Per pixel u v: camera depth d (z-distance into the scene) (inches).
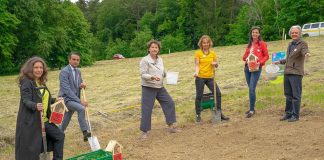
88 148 319.6
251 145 280.8
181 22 2726.4
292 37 319.3
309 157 245.8
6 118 451.2
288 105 331.0
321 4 1761.8
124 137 343.9
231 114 382.3
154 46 321.7
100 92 624.4
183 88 582.6
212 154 272.4
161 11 3048.7
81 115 308.5
